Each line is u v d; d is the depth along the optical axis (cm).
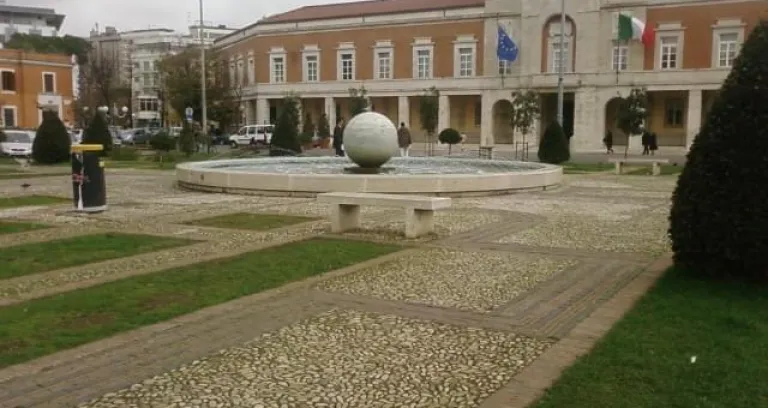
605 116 5450
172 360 570
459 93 5938
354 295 780
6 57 6606
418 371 551
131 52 12031
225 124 6969
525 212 1524
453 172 2245
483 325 673
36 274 870
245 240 1127
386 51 6284
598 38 5394
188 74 6738
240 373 543
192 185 2006
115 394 501
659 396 491
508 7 5709
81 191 1480
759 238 764
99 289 789
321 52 6600
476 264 952
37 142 3238
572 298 773
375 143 2009
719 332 630
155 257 982
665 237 1188
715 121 800
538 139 5672
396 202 1170
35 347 595
